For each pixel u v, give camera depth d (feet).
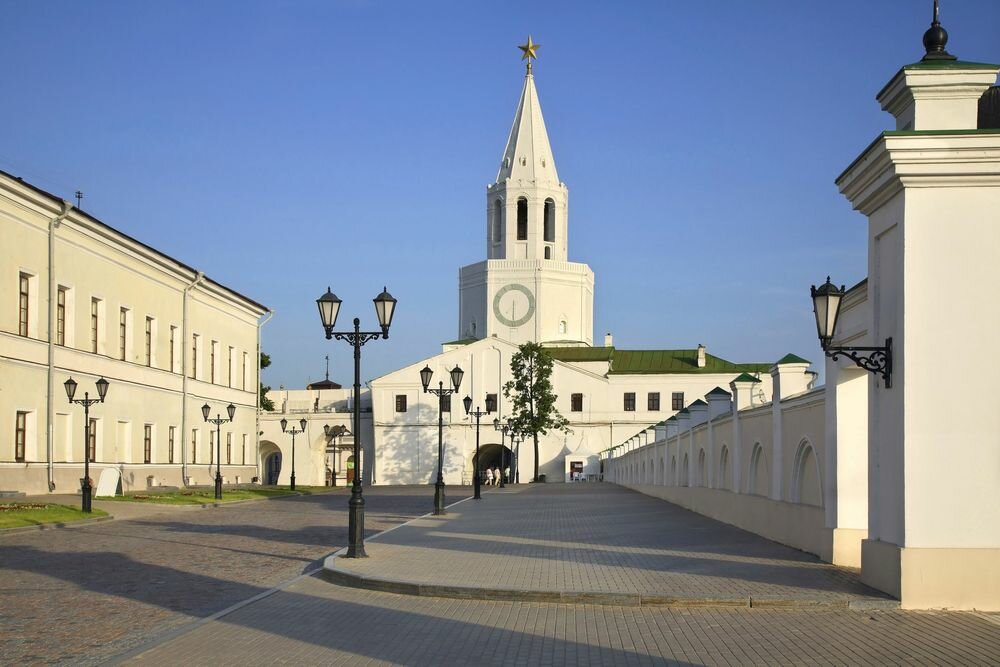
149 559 69.51
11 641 40.45
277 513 123.95
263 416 343.67
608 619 44.60
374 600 50.67
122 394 170.40
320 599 51.08
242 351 239.09
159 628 43.29
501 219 375.66
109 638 41.09
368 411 350.43
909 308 45.60
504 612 46.75
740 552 66.13
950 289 45.50
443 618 45.32
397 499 165.99
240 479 233.76
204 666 35.88
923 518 45.03
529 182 368.48
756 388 90.79
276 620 44.91
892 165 45.62
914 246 45.65
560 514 112.88
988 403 45.16
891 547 46.24
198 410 207.92
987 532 44.83
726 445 95.30
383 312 71.41
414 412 336.49
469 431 334.65
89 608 48.42
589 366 348.38
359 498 66.08
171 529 96.89
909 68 46.91
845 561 58.03
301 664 36.19
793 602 45.83
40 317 143.13
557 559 64.13
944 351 45.37
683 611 46.16
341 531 93.71
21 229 138.41
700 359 344.90
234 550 75.82
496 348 335.67
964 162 45.06
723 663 35.63
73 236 153.28
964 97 46.98
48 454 143.33
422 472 335.26
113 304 168.14
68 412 150.71
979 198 45.57
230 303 229.45
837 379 58.44
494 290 364.58
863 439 58.29
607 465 285.84
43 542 82.43
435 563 62.18
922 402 45.37
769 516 75.72
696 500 112.06
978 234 45.52
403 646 39.22
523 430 315.78
